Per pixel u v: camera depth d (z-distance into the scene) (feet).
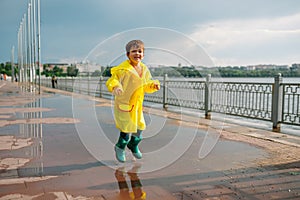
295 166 11.85
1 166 11.67
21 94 57.52
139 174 10.84
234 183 9.99
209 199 8.70
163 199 8.69
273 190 9.39
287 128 20.44
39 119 24.00
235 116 25.35
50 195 8.89
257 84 21.66
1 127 20.39
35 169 11.31
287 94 19.53
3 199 8.55
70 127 20.22
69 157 12.98
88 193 9.08
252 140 16.57
